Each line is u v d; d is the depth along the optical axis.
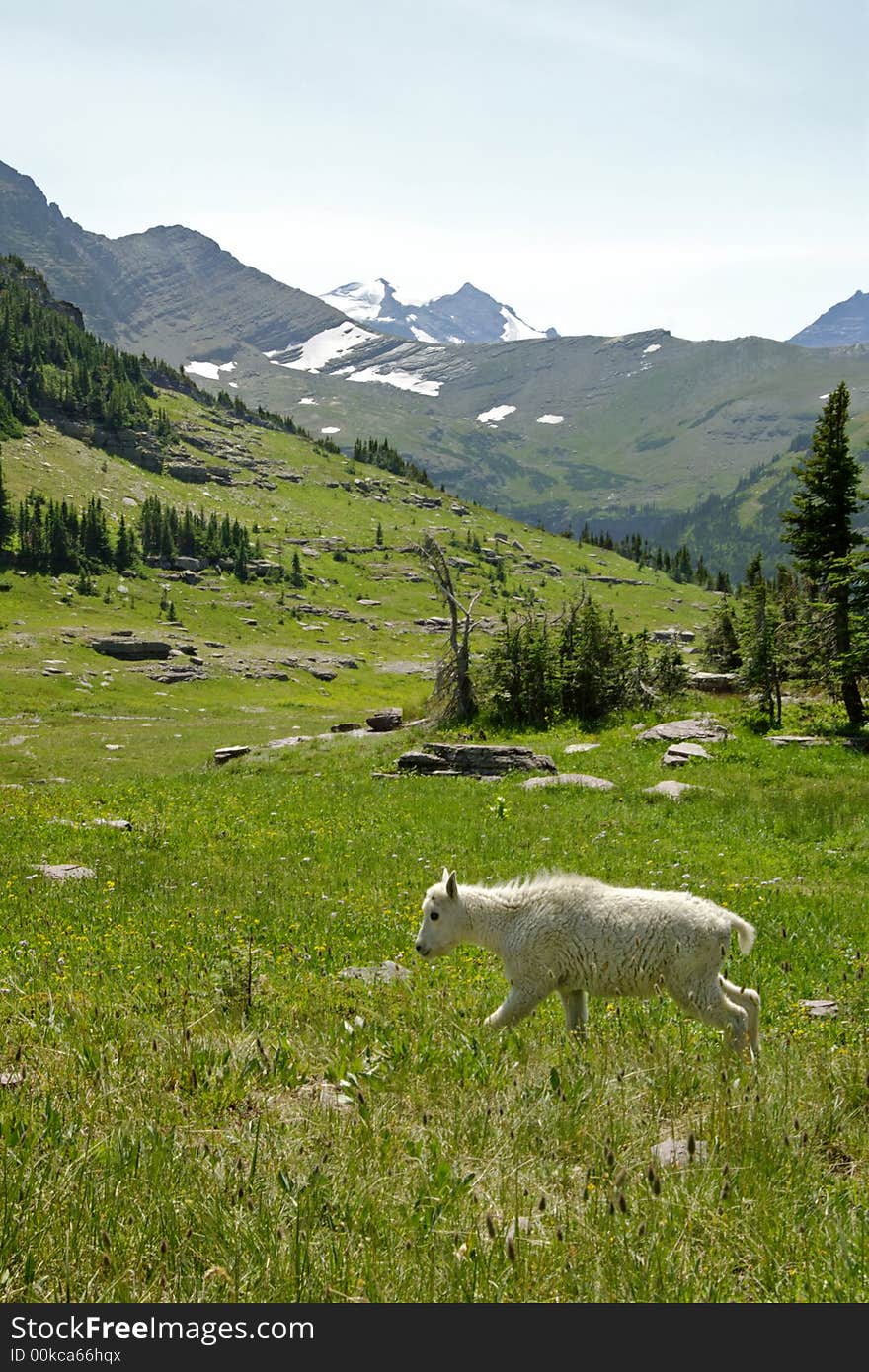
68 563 159.25
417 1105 6.84
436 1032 8.70
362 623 171.12
